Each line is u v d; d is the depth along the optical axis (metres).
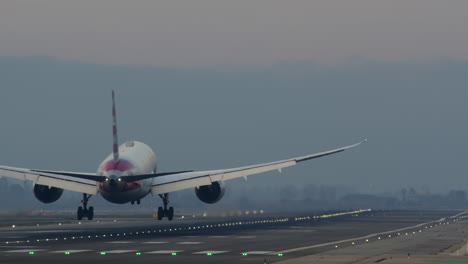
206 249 157.75
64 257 138.00
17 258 135.75
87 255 142.38
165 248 160.50
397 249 156.50
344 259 132.62
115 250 154.75
